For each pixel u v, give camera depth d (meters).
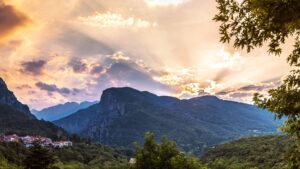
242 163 119.31
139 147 27.39
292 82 8.69
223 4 8.61
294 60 8.80
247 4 8.30
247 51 8.65
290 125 8.55
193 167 26.47
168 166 26.28
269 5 7.53
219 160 129.50
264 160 113.69
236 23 8.55
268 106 8.80
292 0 7.26
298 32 8.16
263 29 8.20
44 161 42.69
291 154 8.24
